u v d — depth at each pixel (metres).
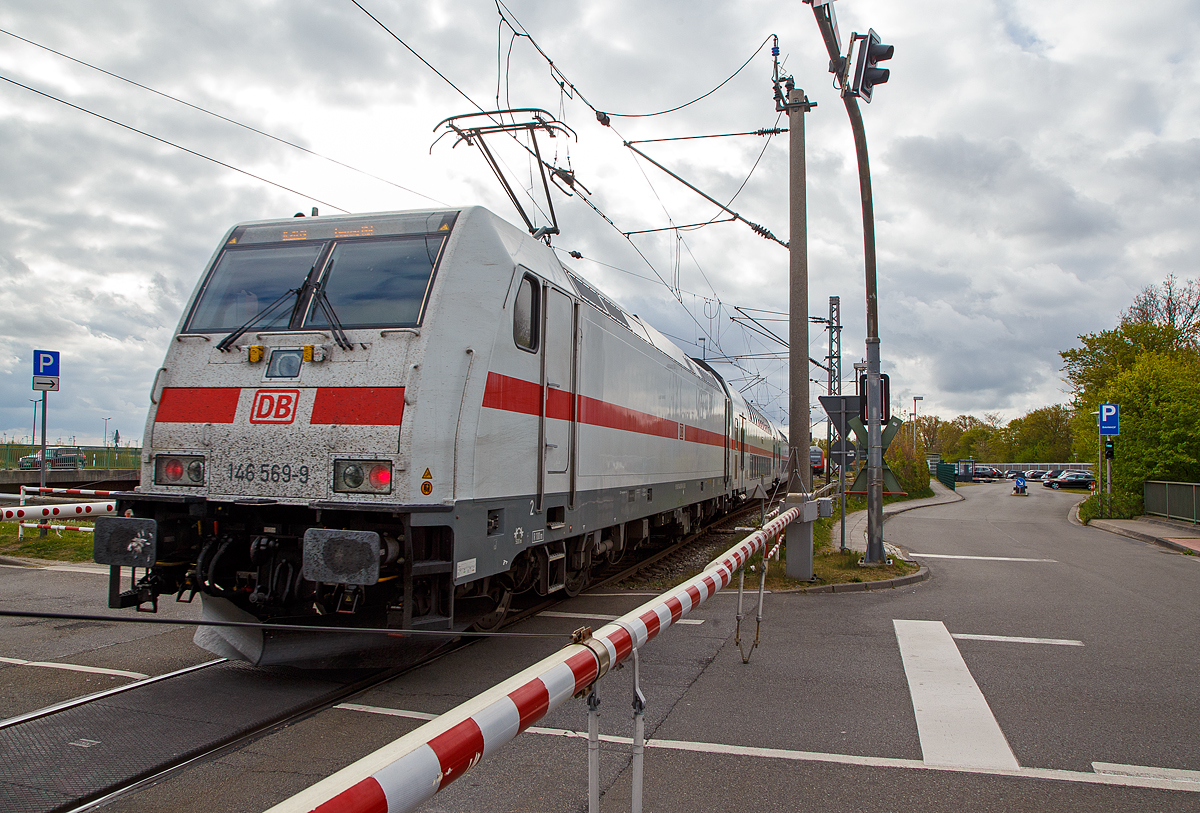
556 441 6.83
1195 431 20.42
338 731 4.32
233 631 5.35
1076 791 3.63
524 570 6.54
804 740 4.25
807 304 9.82
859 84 8.67
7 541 11.74
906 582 9.68
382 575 4.87
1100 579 10.30
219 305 5.80
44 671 5.44
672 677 5.47
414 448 4.94
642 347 9.97
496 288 5.72
